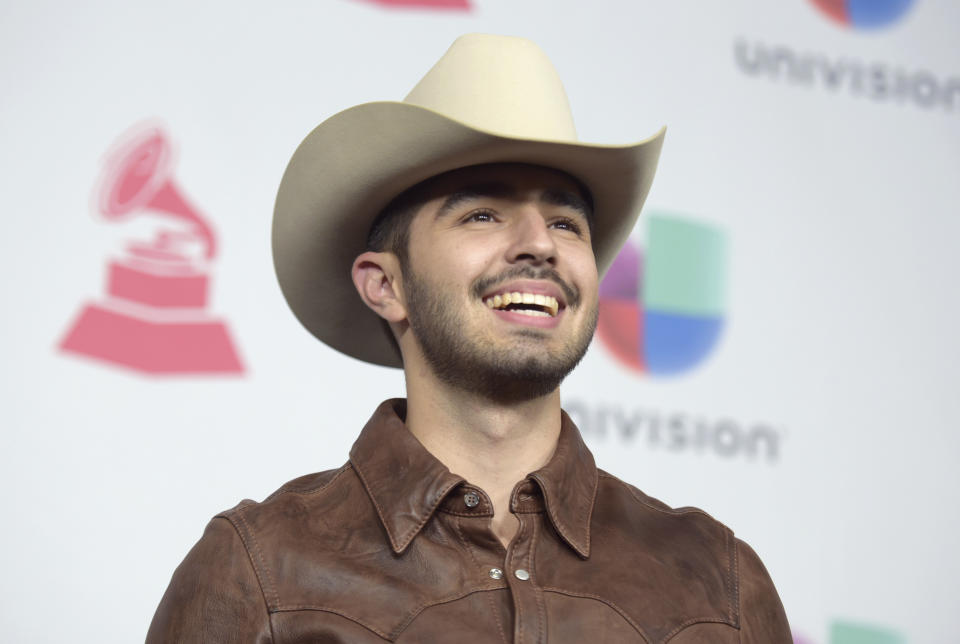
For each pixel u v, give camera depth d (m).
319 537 5.23
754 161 10.41
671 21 10.44
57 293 8.62
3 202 8.61
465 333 5.27
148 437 8.66
